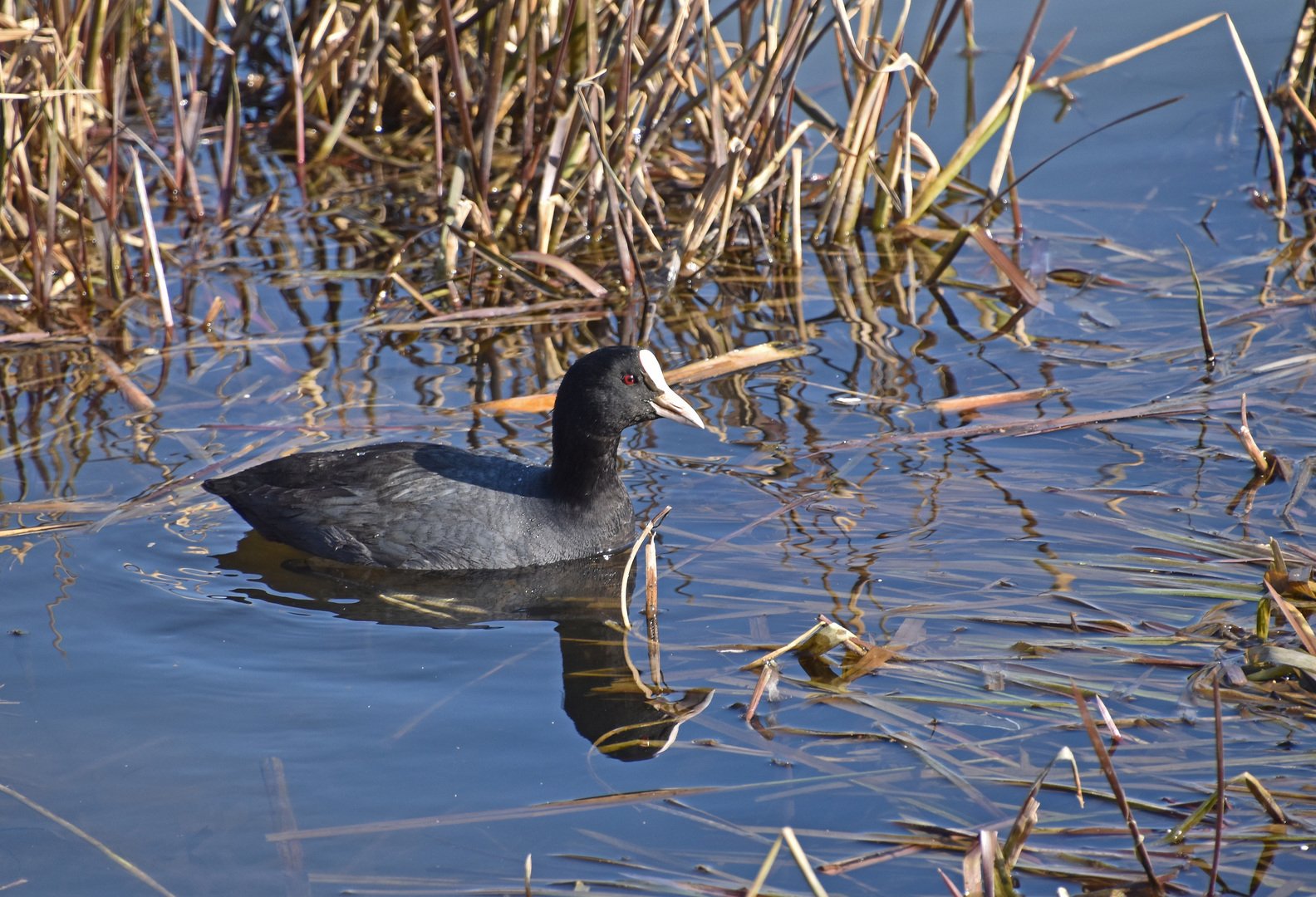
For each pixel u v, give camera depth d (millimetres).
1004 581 10367
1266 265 16125
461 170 16438
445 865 7473
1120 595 10156
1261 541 10773
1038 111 20109
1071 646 9484
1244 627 9617
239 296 15938
